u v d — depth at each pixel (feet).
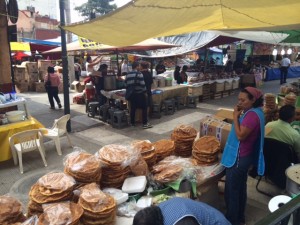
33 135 17.56
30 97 41.75
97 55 50.44
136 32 13.21
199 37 36.35
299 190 9.12
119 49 32.65
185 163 9.48
